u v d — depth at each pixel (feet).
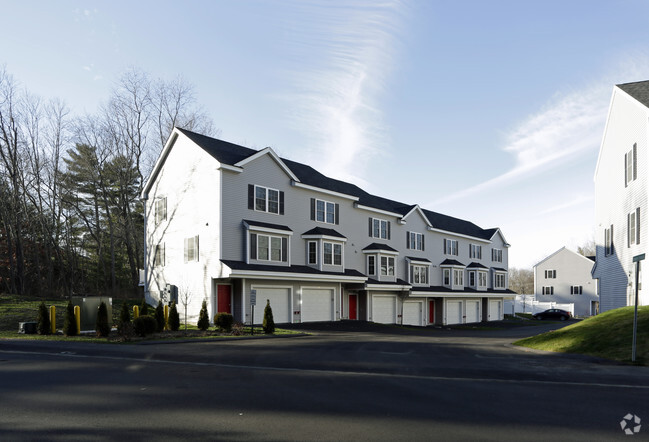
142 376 38.91
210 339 73.15
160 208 110.11
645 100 78.07
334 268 118.32
